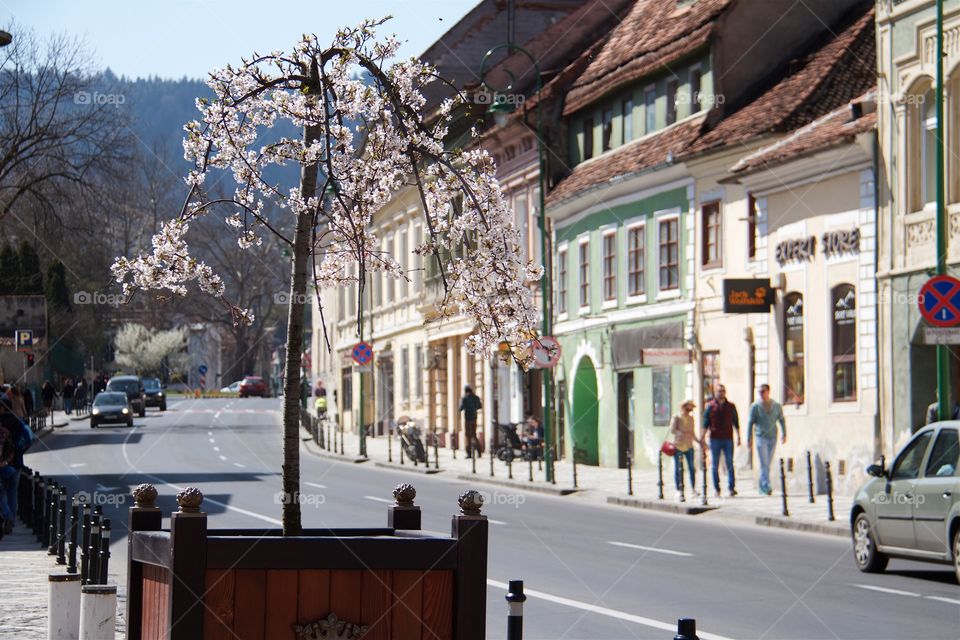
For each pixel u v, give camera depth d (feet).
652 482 120.67
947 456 56.75
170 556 22.26
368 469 154.40
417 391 215.31
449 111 29.55
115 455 171.32
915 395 96.63
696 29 131.95
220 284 28.32
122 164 211.20
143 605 24.94
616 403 143.54
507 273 28.30
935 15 96.22
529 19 206.49
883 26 101.76
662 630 43.73
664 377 132.36
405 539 22.72
